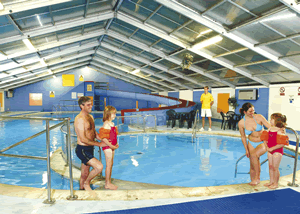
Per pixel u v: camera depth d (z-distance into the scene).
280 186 2.89
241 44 7.16
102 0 7.77
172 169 4.48
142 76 19.53
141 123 10.57
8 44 8.67
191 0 6.16
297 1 4.63
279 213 2.11
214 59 9.59
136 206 2.23
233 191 2.70
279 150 2.79
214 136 8.23
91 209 2.14
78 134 2.84
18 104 21.61
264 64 8.44
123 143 7.01
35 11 6.87
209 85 14.20
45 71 17.62
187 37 8.82
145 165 4.75
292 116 8.63
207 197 2.48
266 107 9.96
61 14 7.68
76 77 22.80
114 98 24.38
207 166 4.69
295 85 8.50
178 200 2.39
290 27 5.66
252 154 3.10
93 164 2.89
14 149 6.36
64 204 2.25
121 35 11.09
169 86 19.64
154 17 8.19
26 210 2.10
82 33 10.48
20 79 17.80
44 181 3.73
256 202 2.36
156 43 10.64
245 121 3.18
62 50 12.48
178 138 7.83
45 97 22.12
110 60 18.14
